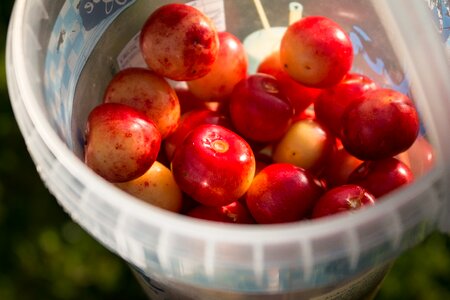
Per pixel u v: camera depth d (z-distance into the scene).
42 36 0.22
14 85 0.21
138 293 0.38
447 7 0.23
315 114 0.28
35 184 0.41
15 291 0.38
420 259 0.37
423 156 0.24
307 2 0.28
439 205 0.19
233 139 0.24
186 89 0.28
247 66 0.28
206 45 0.25
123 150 0.23
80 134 0.24
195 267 0.19
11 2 0.43
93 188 0.19
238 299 0.21
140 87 0.25
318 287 0.20
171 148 0.26
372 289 0.25
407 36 0.20
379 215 0.18
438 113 0.20
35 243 0.39
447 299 0.37
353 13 0.27
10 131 0.41
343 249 0.18
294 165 0.25
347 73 0.27
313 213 0.23
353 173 0.25
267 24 0.29
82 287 0.38
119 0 0.25
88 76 0.25
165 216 0.18
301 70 0.26
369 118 0.24
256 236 0.18
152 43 0.25
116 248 0.20
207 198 0.23
